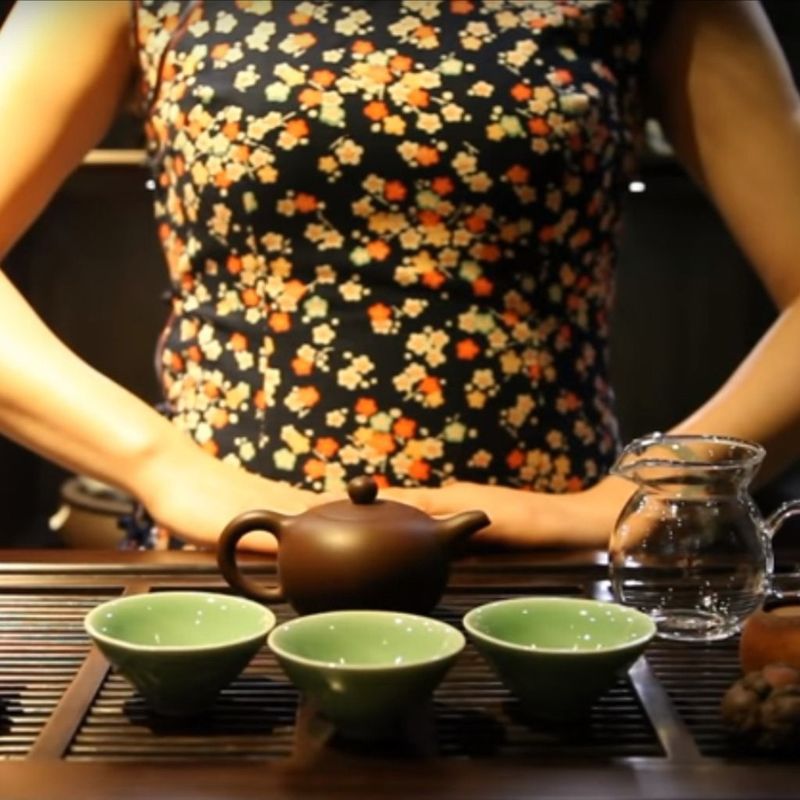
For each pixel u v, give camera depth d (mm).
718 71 1136
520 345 1080
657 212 2168
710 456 848
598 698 663
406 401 1063
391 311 1062
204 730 650
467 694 695
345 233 1058
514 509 966
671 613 792
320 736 640
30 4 1156
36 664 733
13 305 1064
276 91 1041
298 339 1066
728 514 812
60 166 1131
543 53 1072
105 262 2191
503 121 1044
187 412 1128
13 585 870
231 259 1089
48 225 2178
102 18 1132
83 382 1019
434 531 803
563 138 1057
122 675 664
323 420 1065
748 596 798
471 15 1074
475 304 1068
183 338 1135
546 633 721
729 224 1167
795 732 617
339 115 1034
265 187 1047
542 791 579
